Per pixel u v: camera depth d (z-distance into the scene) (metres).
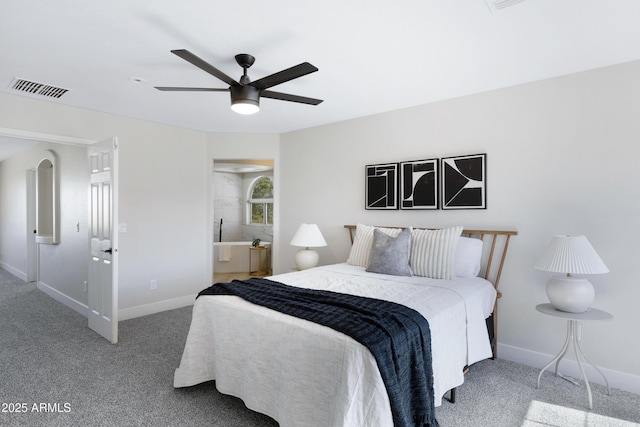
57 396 2.39
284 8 1.98
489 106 3.27
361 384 1.61
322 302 2.17
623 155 2.65
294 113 4.05
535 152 3.02
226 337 2.26
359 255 3.63
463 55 2.57
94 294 3.71
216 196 9.26
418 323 1.93
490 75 2.93
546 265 2.46
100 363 2.92
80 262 4.35
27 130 3.46
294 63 2.70
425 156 3.66
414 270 3.09
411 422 1.76
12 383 2.57
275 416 1.94
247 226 9.67
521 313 3.07
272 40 2.35
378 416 1.56
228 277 7.06
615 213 2.68
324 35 2.28
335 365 1.69
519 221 3.09
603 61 2.65
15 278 6.39
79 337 3.52
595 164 2.76
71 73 2.89
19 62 2.69
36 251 5.96
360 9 1.99
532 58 2.61
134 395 2.41
